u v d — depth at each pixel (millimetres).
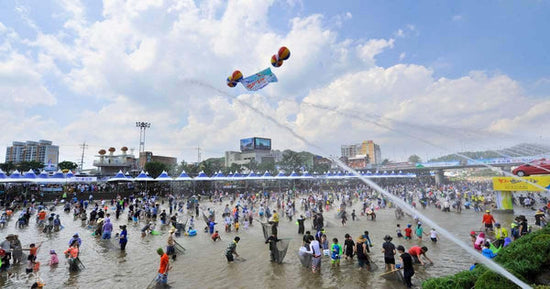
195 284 11664
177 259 15141
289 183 74875
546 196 39250
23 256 15078
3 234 21375
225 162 152500
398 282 11500
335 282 11617
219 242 19016
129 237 20703
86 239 19844
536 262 8836
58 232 22266
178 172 96688
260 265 13953
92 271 13453
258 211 33625
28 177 40188
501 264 9547
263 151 144250
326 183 81125
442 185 79875
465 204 35625
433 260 14352
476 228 22969
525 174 29250
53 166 79688
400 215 28516
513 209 31328
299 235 21016
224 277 12414
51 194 41938
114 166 80312
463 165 82625
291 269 13305
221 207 39875
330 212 34500
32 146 145625
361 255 13094
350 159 132375
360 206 40969
